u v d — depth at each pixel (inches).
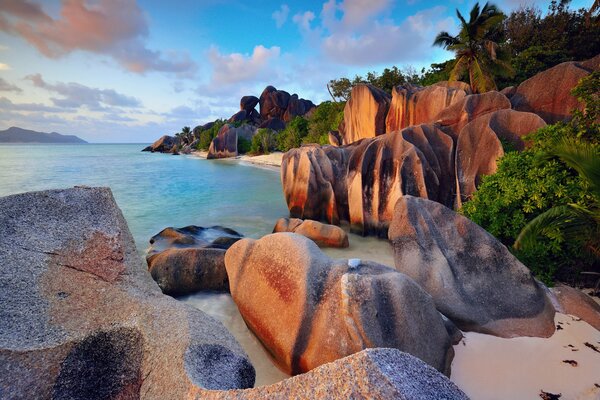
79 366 109.0
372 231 448.1
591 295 237.9
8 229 130.0
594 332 193.6
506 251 231.1
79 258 134.7
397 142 457.1
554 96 454.9
